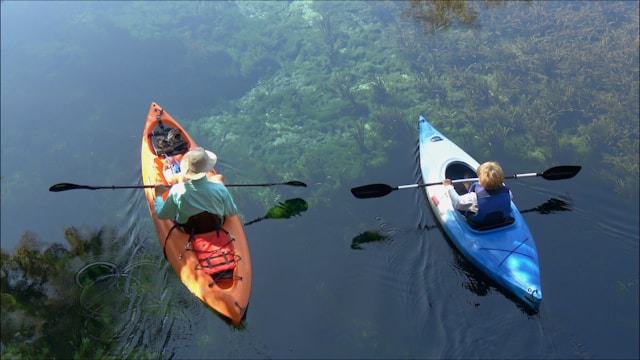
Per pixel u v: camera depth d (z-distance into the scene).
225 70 9.83
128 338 5.23
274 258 6.12
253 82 9.62
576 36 9.85
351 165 7.64
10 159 7.97
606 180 6.93
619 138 7.71
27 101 9.07
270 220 6.69
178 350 5.11
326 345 5.17
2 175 7.73
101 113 8.79
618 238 6.15
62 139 8.30
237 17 11.34
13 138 8.34
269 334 5.28
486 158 7.57
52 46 10.37
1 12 11.48
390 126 8.31
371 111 8.76
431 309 5.48
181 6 11.67
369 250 6.18
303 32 10.80
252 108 9.02
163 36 10.70
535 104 8.47
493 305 5.48
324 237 6.40
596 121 7.97
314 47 10.38
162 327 5.31
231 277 5.64
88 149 8.10
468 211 6.13
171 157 7.12
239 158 7.99
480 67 9.47
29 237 6.65
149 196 6.72
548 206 6.60
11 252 6.45
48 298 5.71
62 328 5.38
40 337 5.30
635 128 7.84
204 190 5.71
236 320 5.27
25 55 10.14
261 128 8.58
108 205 7.07
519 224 6.13
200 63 9.96
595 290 5.52
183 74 9.70
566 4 10.85
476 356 4.99
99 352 5.11
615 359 4.88
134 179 7.49
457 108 8.64
